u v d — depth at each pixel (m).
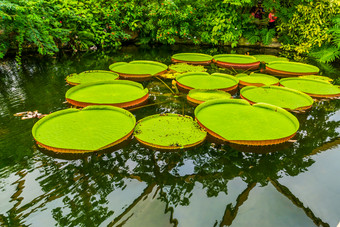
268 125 2.71
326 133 2.71
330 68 5.35
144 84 4.11
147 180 1.98
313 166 2.19
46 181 1.95
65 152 2.24
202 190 1.89
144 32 7.67
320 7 6.55
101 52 6.48
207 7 7.46
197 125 2.72
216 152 2.35
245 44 7.42
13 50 5.91
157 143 2.34
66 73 4.61
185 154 2.31
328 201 1.81
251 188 1.92
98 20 7.21
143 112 3.11
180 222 1.61
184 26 7.29
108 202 1.76
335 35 6.25
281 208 1.74
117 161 2.19
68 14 6.34
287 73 4.79
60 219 1.61
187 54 6.11
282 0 7.37
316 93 3.67
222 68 5.19
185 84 3.97
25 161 2.17
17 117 2.91
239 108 3.14
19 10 5.12
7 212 1.65
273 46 7.30
